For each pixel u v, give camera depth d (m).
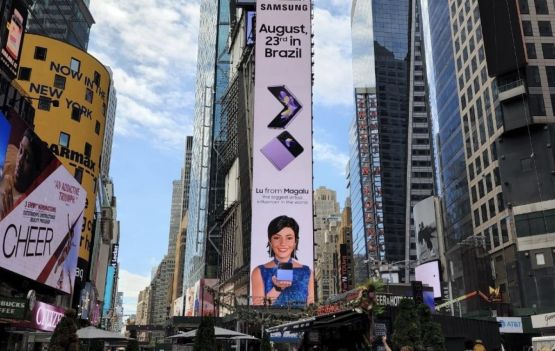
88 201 68.38
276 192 82.38
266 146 84.19
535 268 70.69
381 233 168.50
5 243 30.20
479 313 67.69
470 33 98.31
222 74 195.50
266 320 45.19
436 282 68.25
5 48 37.97
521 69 78.19
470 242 88.25
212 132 189.38
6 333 34.34
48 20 91.75
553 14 80.81
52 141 64.50
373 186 175.00
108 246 128.12
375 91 185.25
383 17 193.88
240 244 137.75
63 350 18.41
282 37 88.44
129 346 36.47
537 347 27.06
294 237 80.44
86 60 70.38
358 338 18.33
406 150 177.88
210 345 22.45
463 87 101.00
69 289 44.16
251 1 126.06
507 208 77.38
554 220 70.88
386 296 25.58
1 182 29.38
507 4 79.62
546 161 73.94
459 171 101.75
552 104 76.12
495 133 84.88
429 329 17.25
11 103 39.78
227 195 166.88
